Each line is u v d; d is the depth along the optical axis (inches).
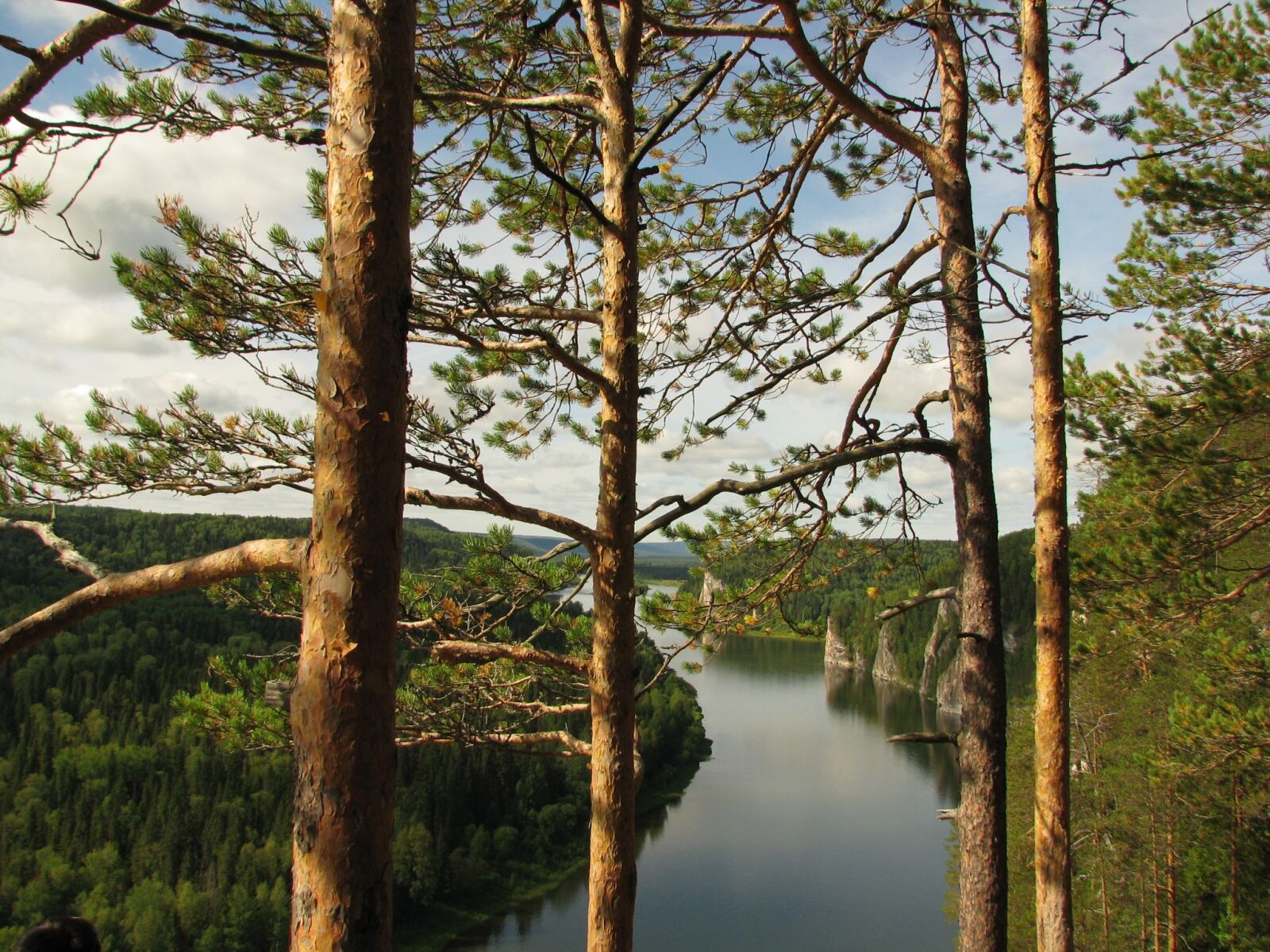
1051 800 190.9
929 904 1122.7
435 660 157.2
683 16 215.9
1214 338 293.9
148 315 155.4
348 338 76.9
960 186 208.7
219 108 170.1
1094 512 326.0
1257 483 265.6
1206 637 337.1
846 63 227.1
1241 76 305.1
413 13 82.9
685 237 241.4
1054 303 192.7
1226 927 566.3
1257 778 434.9
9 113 99.3
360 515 75.6
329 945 69.9
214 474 155.9
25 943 87.1
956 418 209.6
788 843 1364.4
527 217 226.2
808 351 224.4
